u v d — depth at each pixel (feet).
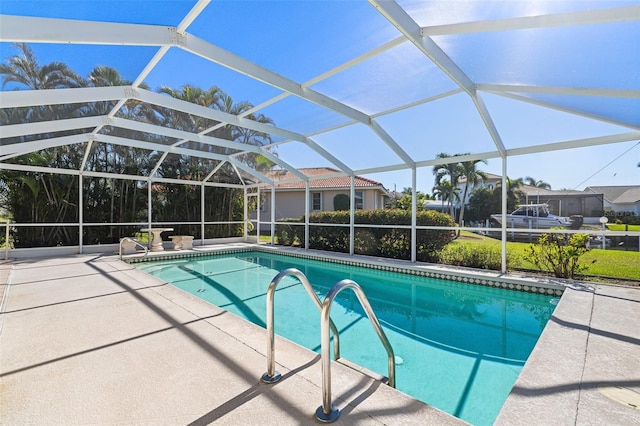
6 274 19.90
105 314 12.12
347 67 14.56
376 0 10.19
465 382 10.23
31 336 10.05
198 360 8.36
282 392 6.81
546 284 18.66
